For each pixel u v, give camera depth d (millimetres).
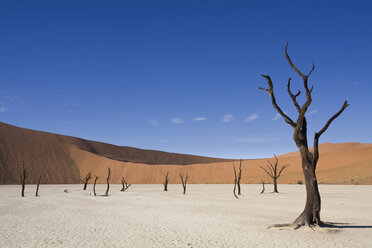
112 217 17250
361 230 12469
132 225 14328
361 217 16812
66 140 128000
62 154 110562
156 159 168250
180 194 39406
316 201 12695
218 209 21359
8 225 14312
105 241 10750
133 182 98812
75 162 108562
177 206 23594
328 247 9719
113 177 101938
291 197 33188
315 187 12750
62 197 34312
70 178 98875
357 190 44250
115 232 12500
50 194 40406
